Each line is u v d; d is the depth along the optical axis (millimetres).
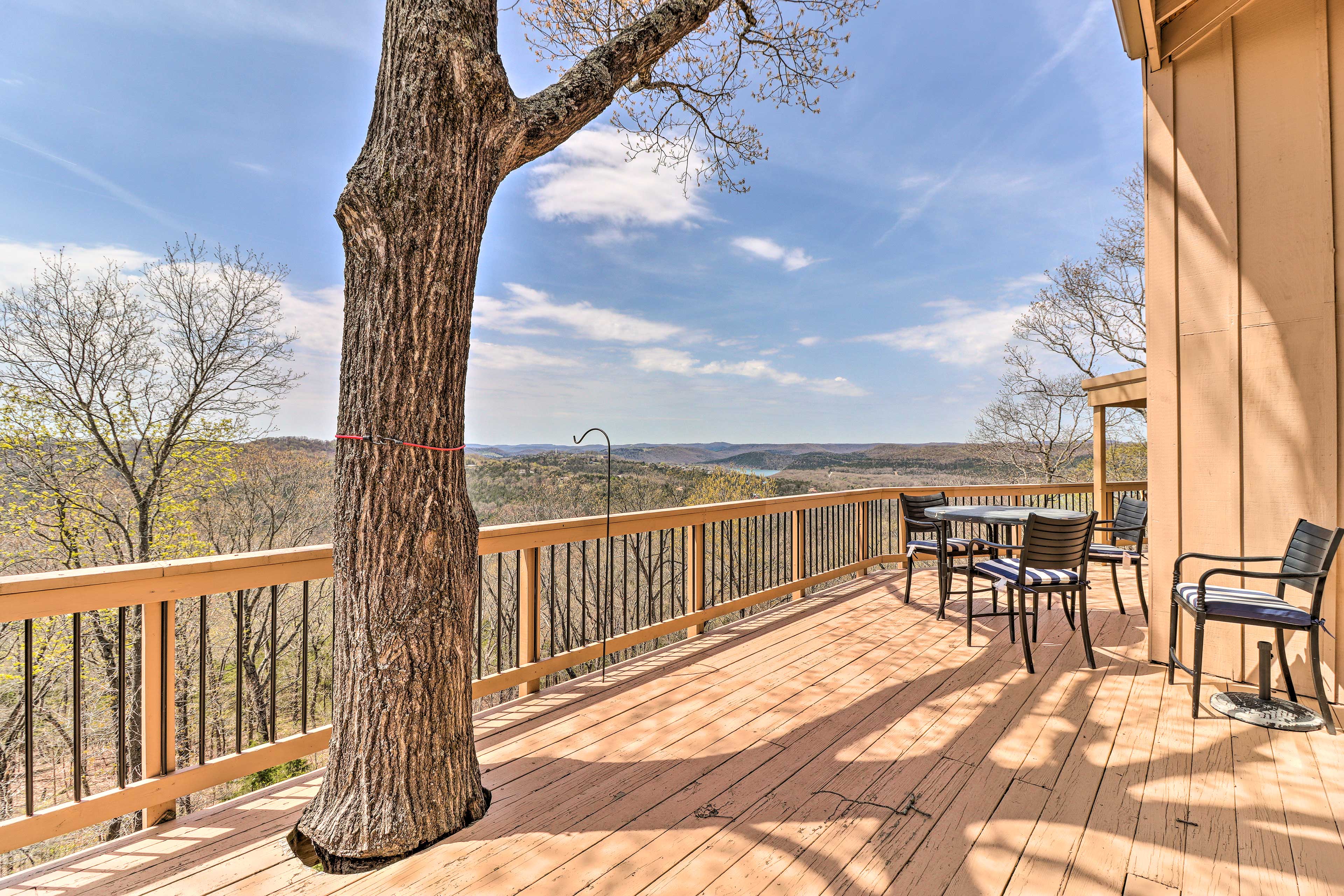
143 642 1973
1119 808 2014
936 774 2277
